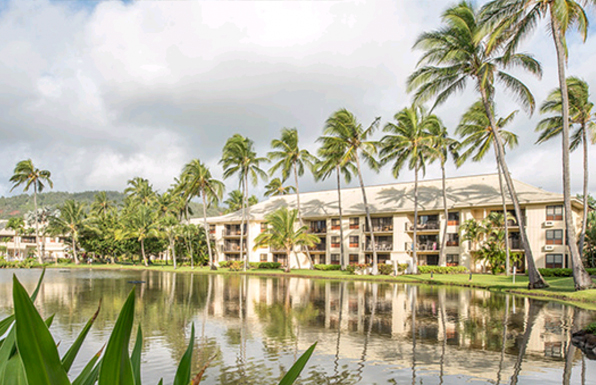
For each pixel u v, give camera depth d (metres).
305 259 51.44
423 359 8.81
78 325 12.00
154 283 28.84
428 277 33.62
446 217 38.84
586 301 19.03
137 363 1.74
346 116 37.22
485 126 34.41
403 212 43.88
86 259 71.75
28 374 1.12
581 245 26.88
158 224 57.81
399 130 36.72
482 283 27.42
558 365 8.45
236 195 80.38
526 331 11.88
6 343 1.65
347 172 44.28
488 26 20.98
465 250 39.94
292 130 44.44
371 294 22.00
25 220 82.31
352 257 47.53
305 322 13.03
